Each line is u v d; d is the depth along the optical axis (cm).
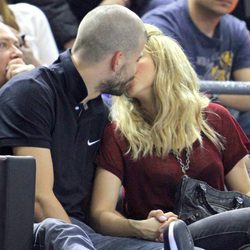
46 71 815
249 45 1138
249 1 1282
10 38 873
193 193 802
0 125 798
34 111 794
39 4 1140
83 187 834
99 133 848
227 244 758
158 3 1188
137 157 834
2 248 688
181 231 676
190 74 858
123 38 805
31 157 697
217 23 1109
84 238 697
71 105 815
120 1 1164
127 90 838
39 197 785
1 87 848
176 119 841
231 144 869
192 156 841
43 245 705
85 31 806
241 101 1017
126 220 800
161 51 845
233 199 809
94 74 810
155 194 836
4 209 686
